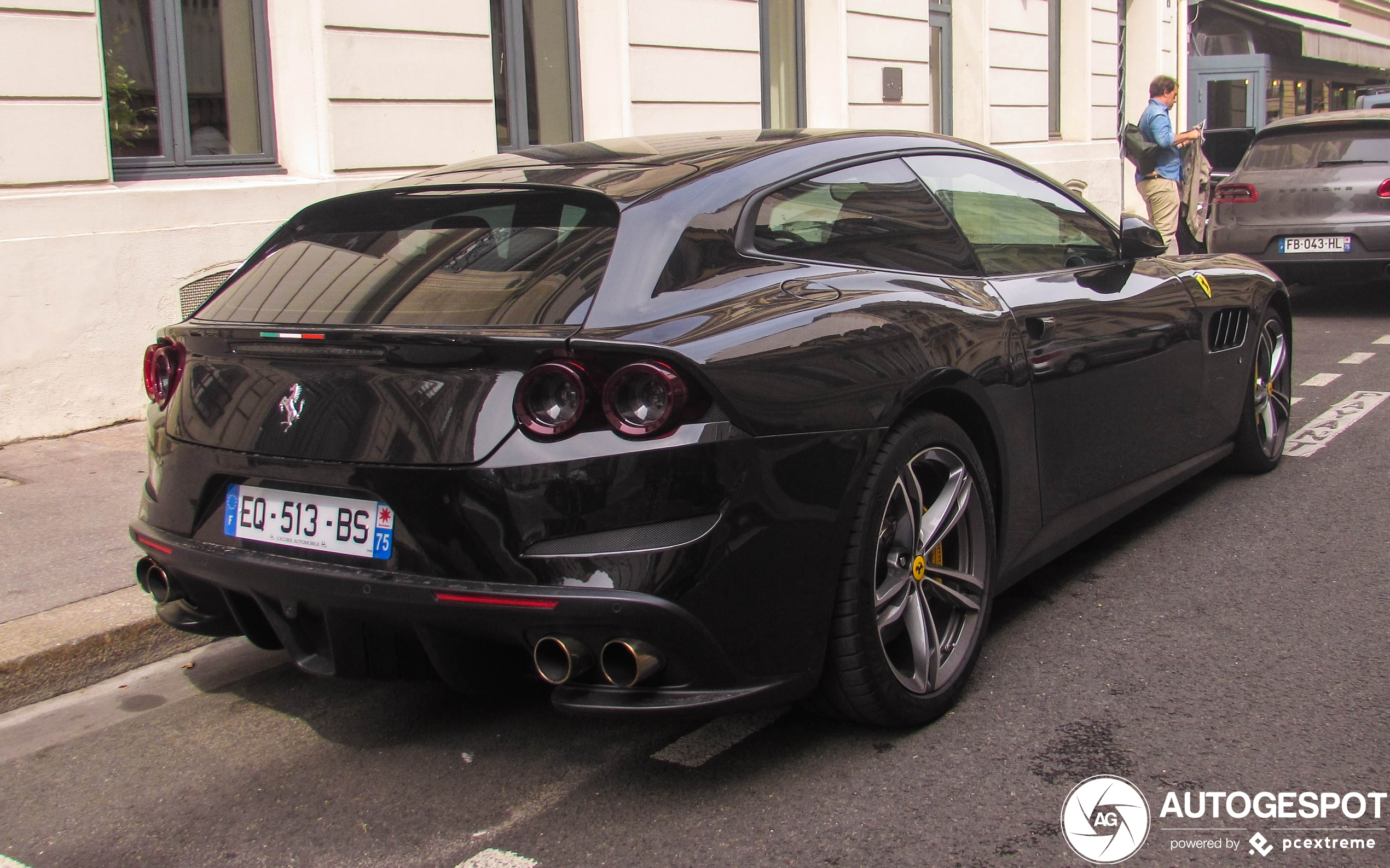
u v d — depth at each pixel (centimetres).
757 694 253
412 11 760
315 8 710
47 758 308
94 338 613
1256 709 299
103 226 612
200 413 286
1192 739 285
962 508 304
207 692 346
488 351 245
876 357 277
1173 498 485
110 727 325
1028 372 331
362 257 296
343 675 272
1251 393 488
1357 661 325
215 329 287
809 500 257
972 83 1354
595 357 239
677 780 277
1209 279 451
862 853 243
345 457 257
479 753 296
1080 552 426
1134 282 403
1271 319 502
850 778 273
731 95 1020
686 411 239
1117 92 1650
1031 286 352
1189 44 2053
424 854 252
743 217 287
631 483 237
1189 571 400
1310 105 2489
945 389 300
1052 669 328
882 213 323
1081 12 1551
